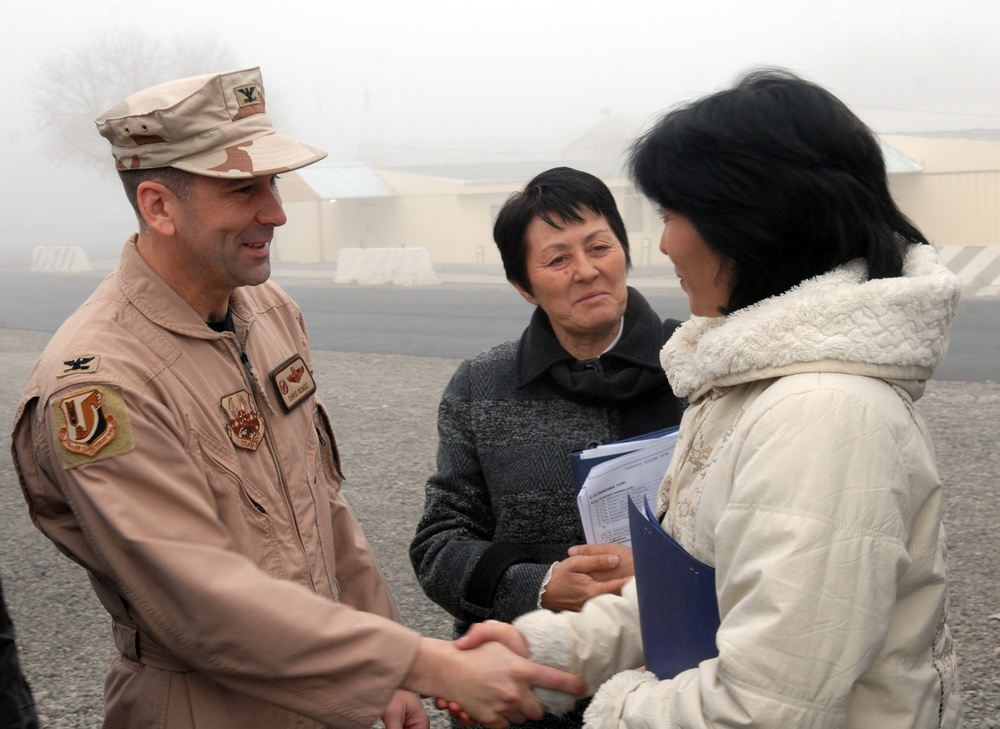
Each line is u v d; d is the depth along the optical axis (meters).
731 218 1.30
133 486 1.67
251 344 2.01
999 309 13.73
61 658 4.03
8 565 5.10
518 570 2.05
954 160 25.31
